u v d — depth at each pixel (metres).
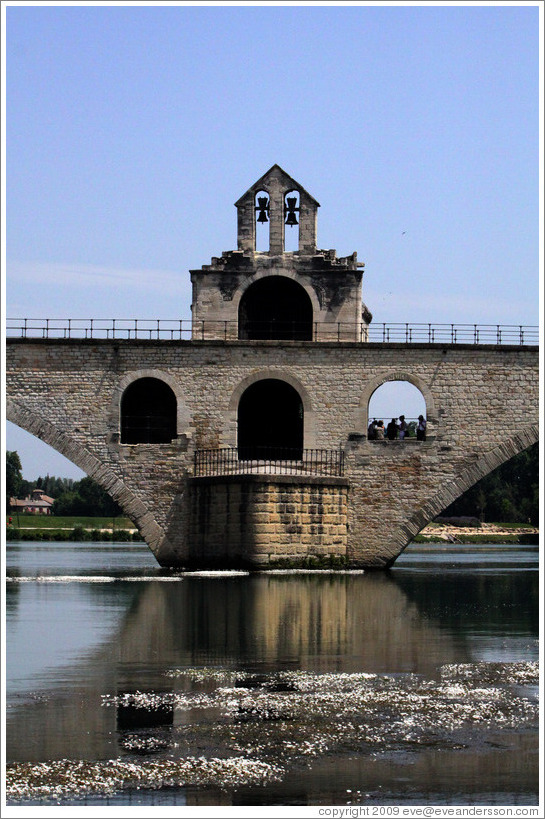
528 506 162.75
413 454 63.66
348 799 19.86
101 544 125.50
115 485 63.62
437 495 63.53
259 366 64.06
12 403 63.84
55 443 63.78
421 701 25.89
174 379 63.97
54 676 28.38
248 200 68.12
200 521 62.28
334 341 65.94
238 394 63.88
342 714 24.73
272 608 41.91
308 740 22.91
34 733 23.23
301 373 64.06
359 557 63.34
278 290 71.06
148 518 63.50
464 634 35.84
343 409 63.88
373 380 63.91
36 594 47.09
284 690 26.89
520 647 33.19
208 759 21.69
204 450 63.62
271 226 67.94
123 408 68.31
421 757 21.95
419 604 44.44
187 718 24.34
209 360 64.06
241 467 63.12
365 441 63.69
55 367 63.97
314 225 68.00
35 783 20.47
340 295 67.38
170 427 68.38
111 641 33.72
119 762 21.48
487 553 98.31
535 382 64.06
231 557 60.00
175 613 40.22
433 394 63.84
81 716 24.42
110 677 28.28
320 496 61.34
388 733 23.39
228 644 33.31
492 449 63.81
